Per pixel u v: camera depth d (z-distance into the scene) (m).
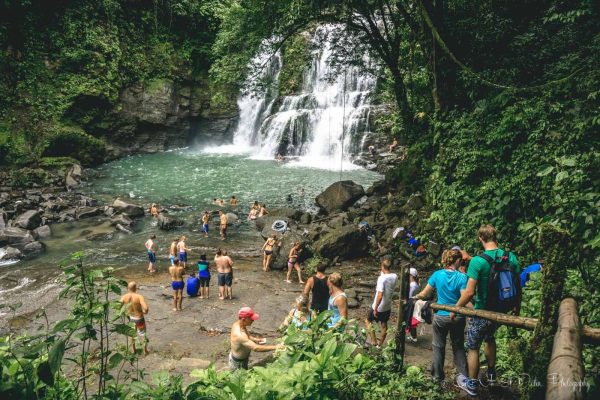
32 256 16.97
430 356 8.20
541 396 2.78
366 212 19.48
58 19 30.47
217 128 37.19
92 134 32.03
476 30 14.80
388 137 31.66
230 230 20.12
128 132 33.44
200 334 10.97
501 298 4.54
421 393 4.41
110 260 16.58
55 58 30.27
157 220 21.30
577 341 2.19
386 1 18.88
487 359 4.84
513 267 4.64
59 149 30.02
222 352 10.05
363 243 16.06
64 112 30.19
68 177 26.84
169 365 9.20
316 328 3.62
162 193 25.39
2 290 13.85
